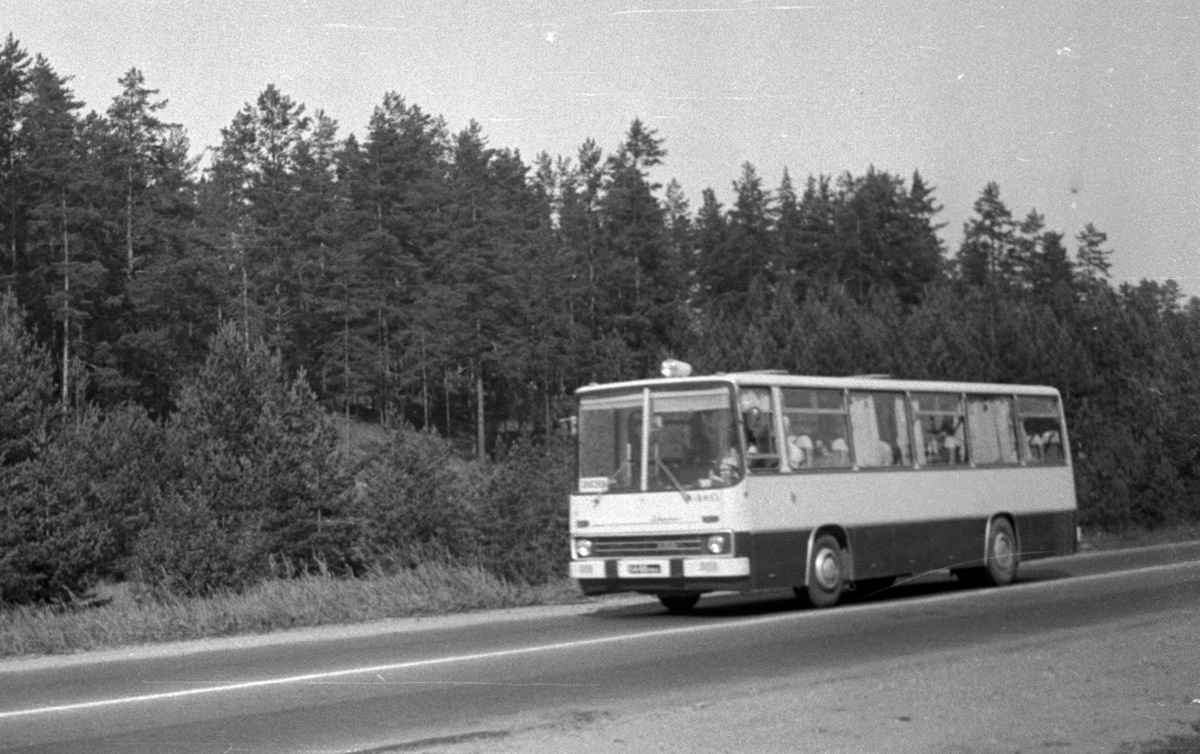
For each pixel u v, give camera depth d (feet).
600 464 64.90
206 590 85.30
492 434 325.01
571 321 310.65
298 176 326.44
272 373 111.14
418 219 330.75
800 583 64.64
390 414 120.98
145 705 37.22
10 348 98.63
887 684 37.29
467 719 34.22
